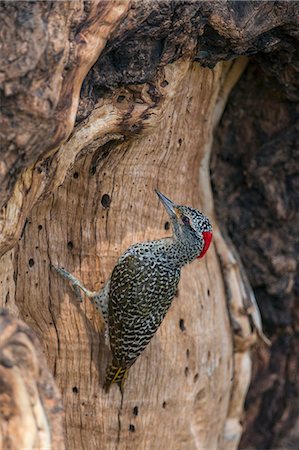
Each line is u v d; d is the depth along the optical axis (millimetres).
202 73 11672
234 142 13938
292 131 13602
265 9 10266
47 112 8023
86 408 11680
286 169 13969
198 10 9680
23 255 10922
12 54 7824
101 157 10891
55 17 7992
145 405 11977
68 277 11094
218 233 13562
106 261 11469
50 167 9195
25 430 7406
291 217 14289
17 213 8898
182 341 12273
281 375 15312
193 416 12719
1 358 7512
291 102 13359
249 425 15391
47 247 11109
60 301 11266
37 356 7770
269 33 10961
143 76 9570
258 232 14430
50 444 7504
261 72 13023
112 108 9828
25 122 8031
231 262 13516
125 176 11344
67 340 11438
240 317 13523
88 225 11312
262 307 15031
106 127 9891
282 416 15367
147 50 9461
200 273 12797
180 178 12336
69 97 8383
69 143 9484
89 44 8383
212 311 12922
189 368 12461
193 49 10195
